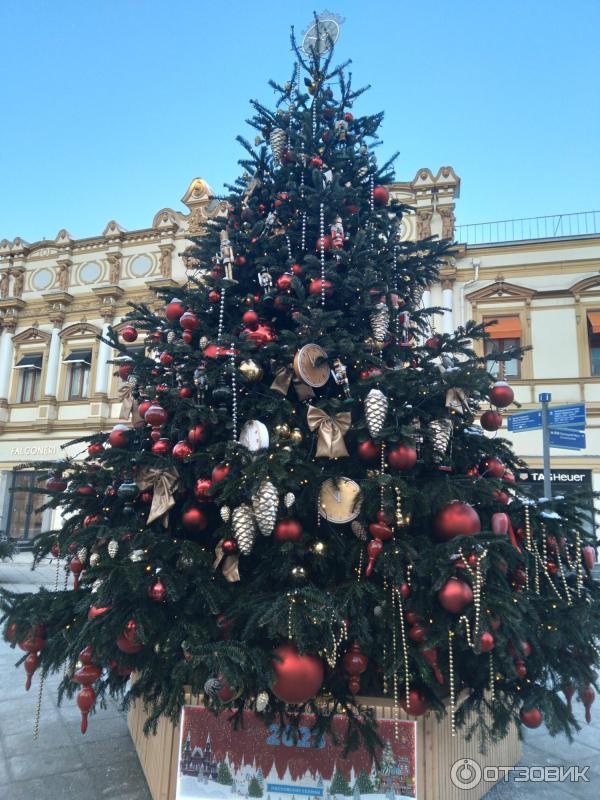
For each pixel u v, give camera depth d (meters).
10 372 19.92
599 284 14.64
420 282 3.85
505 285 15.13
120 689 3.26
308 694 2.31
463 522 2.58
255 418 3.05
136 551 2.59
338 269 3.42
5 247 20.77
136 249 19.27
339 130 3.84
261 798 2.63
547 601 2.63
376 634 2.58
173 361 3.33
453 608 2.29
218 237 3.63
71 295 19.48
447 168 15.81
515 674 2.31
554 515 2.78
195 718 2.76
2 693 4.82
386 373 2.74
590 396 14.34
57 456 18.67
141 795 3.06
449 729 2.83
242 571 2.94
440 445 2.77
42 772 3.33
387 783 2.56
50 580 11.58
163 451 3.02
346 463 2.96
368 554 2.60
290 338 2.98
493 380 2.72
